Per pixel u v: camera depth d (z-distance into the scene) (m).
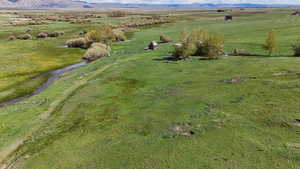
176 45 35.31
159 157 11.17
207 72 25.23
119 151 12.20
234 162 10.03
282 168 9.34
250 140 11.45
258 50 35.34
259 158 10.08
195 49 35.09
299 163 9.46
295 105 14.13
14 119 18.84
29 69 38.00
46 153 13.29
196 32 37.34
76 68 37.66
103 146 12.98
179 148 11.66
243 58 30.41
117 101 20.11
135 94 21.23
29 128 17.03
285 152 10.23
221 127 13.06
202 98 17.75
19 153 13.86
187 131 13.23
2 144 15.13
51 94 24.73
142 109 17.45
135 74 28.08
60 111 19.58
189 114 15.34
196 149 11.36
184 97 18.59
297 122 12.38
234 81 20.70
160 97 19.47
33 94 27.00
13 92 27.86
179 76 25.11
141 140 12.99
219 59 31.42
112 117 16.88
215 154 10.76
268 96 16.05
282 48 34.81
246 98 16.34
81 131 15.38
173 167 10.31
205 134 12.60
